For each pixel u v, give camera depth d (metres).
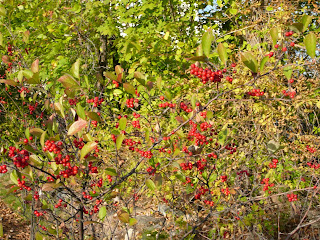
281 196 4.95
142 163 2.95
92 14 7.61
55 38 7.86
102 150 4.01
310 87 4.86
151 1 7.43
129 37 6.78
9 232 5.86
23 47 7.23
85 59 6.85
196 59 2.36
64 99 2.94
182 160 2.85
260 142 4.87
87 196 2.89
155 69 7.12
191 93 5.08
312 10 5.57
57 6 7.27
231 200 4.06
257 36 5.95
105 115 5.31
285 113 4.67
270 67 4.43
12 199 7.34
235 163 4.33
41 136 2.22
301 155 4.96
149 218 5.70
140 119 5.30
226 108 5.01
